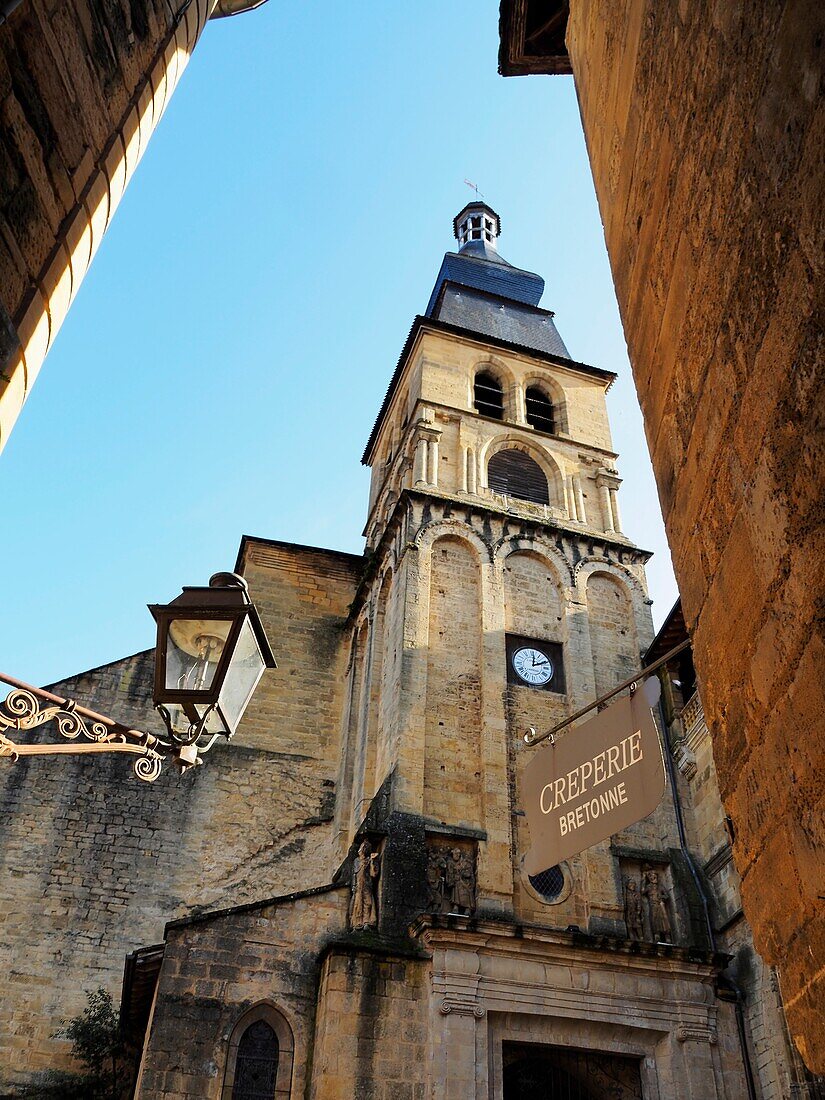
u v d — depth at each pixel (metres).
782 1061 17.06
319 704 27.20
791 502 4.39
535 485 29.44
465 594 24.81
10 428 5.23
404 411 33.38
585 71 8.74
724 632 5.32
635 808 9.74
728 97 5.09
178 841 23.78
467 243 48.50
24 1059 20.22
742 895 5.31
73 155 5.71
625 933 19.64
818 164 4.06
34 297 5.27
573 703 23.25
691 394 5.76
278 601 29.06
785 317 4.40
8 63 4.91
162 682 7.54
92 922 22.20
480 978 17.52
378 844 19.61
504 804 20.86
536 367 33.28
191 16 7.92
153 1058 16.56
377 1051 16.58
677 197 5.97
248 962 17.97
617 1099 17.62
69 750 7.59
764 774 4.87
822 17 4.02
